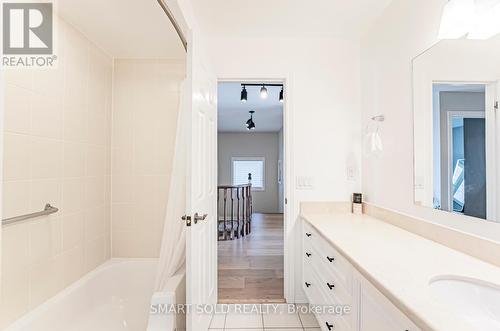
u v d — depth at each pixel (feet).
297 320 6.70
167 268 6.06
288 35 7.41
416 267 3.49
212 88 6.82
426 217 4.96
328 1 5.96
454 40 4.35
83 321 6.03
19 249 4.75
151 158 7.70
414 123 5.31
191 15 6.15
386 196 6.32
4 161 4.50
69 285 5.97
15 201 4.68
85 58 6.55
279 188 26.22
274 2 5.95
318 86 7.55
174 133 7.71
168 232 6.06
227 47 7.49
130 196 7.69
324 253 5.28
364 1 5.98
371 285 3.30
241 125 23.18
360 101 7.57
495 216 3.66
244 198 15.51
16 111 4.71
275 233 15.69
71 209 6.06
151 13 5.65
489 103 3.78
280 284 8.58
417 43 5.23
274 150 27.07
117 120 7.70
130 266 7.23
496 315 2.92
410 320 2.56
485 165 3.82
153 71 7.73
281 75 7.53
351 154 7.56
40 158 5.20
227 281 8.80
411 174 5.42
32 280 5.02
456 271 3.36
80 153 6.38
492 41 3.73
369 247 4.31
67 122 5.93
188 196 4.90
